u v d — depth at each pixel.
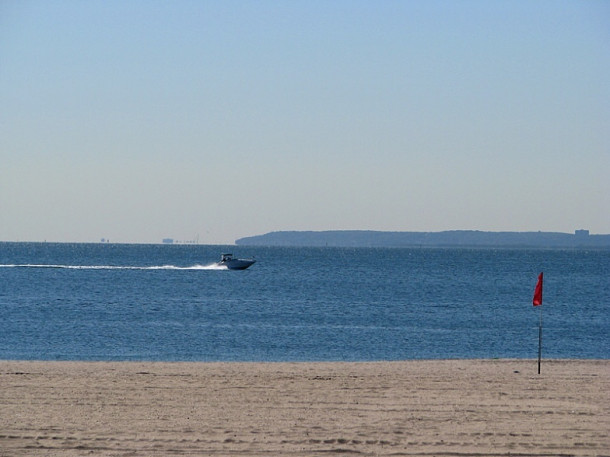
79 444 29.66
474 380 45.50
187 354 72.75
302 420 33.97
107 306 131.38
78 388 41.41
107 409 36.00
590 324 108.25
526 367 53.00
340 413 35.56
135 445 29.59
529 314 123.81
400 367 52.50
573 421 34.19
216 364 53.88
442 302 148.25
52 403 37.28
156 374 47.22
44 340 83.00
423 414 35.47
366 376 47.03
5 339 83.75
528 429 32.56
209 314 118.81
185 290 179.12
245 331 94.25
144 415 34.78
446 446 29.75
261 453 28.67
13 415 34.47
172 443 29.88
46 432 31.39
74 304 135.00
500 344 84.50
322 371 49.75
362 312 125.25
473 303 146.12
